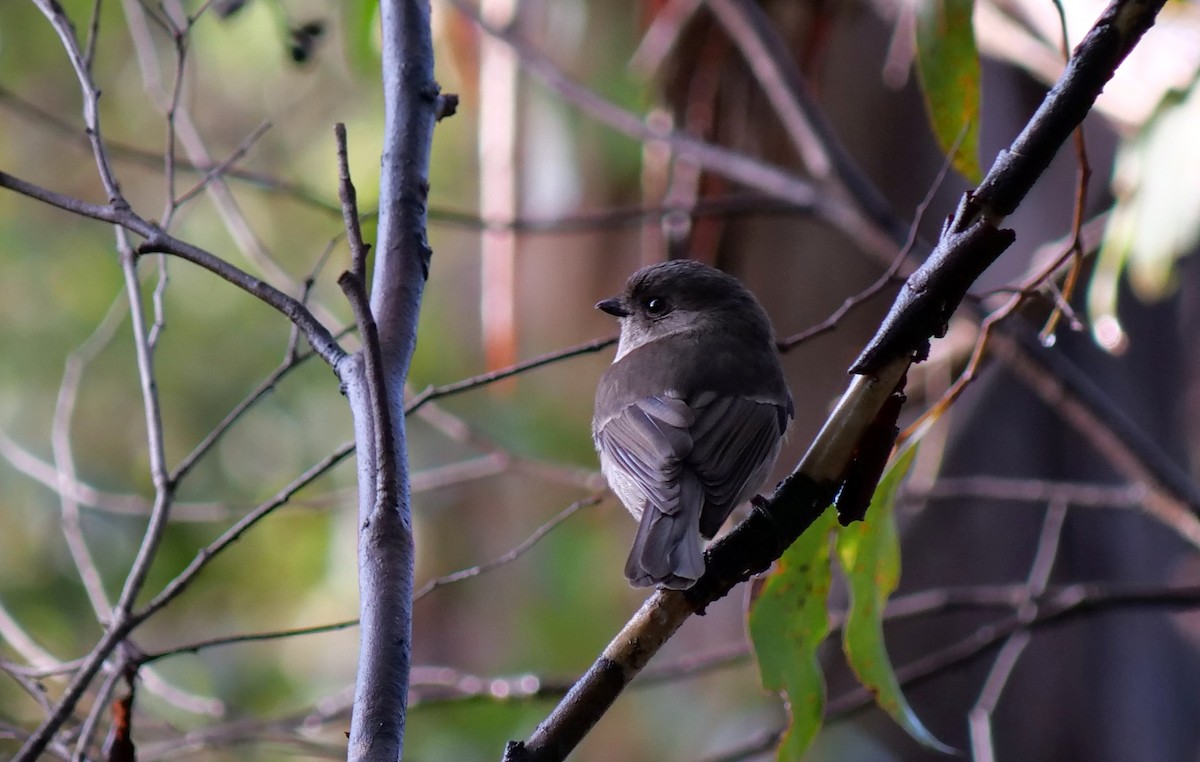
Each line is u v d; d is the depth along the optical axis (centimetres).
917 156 1200
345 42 921
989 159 1127
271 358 1498
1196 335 1152
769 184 1059
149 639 1394
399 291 537
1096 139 1130
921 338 506
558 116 1201
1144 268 862
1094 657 1189
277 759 1253
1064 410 1002
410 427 1511
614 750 1381
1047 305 1134
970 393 1188
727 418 738
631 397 757
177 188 1519
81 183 1591
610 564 1406
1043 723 1184
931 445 1105
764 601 650
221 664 1449
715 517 689
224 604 1470
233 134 1583
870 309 1180
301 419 1495
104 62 1537
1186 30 901
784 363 1194
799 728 646
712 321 830
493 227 1000
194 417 1466
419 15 615
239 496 1467
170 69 1497
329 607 1516
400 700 420
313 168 1570
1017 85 1125
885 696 664
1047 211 1135
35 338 1470
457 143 1515
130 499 902
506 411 1433
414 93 593
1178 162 851
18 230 1546
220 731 880
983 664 1198
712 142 1154
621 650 503
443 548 1516
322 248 1548
